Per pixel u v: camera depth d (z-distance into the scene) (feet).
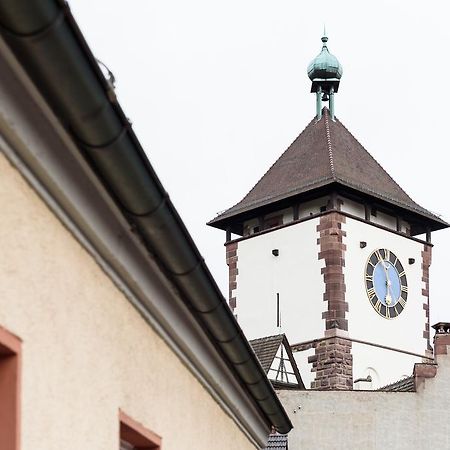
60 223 27.71
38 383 25.91
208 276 37.70
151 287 35.73
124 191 29.09
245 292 243.19
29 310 25.39
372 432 170.71
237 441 59.52
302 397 172.04
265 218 246.68
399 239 244.83
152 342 37.83
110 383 32.07
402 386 179.22
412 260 246.47
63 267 27.91
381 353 233.35
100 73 24.18
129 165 27.84
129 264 33.06
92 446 30.07
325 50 264.31
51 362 26.81
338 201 234.38
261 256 241.76
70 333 28.32
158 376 38.63
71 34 22.68
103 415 31.22
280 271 237.66
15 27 21.76
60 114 25.13
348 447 170.30
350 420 171.01
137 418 35.35
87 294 29.99
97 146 26.50
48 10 21.70
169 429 40.37
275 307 236.43
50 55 22.79
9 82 23.35
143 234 32.27
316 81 261.24
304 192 233.96
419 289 247.50
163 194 30.40
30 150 24.94
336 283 228.43
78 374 28.94
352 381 226.17
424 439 171.22
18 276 24.79
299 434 170.40
